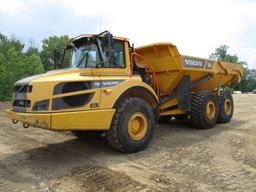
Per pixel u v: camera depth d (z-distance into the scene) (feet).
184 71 25.75
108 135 19.54
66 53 23.07
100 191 13.91
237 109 44.04
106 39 19.40
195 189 13.80
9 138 25.82
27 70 110.11
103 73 19.60
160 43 24.48
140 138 20.40
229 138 23.67
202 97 27.07
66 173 16.44
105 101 18.95
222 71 31.60
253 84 299.58
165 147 21.38
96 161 18.42
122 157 19.16
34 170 17.12
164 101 26.18
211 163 17.46
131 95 21.13
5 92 103.60
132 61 22.06
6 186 14.85
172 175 15.64
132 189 13.97
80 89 18.21
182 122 31.68
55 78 17.81
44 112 17.16
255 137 23.85
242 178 15.06
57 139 25.00
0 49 159.63
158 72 26.37
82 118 17.94
